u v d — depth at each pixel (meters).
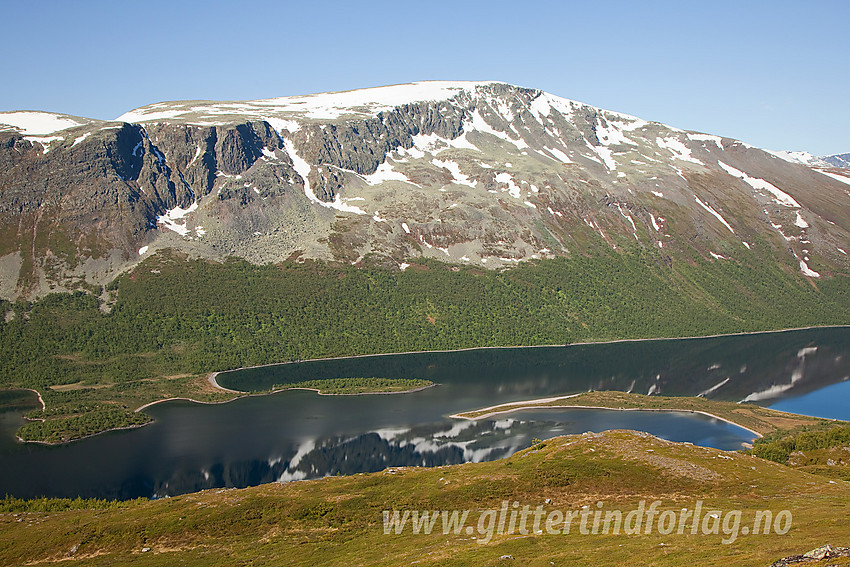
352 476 146.12
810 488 116.19
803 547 74.25
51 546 120.50
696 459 132.50
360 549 106.75
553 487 124.19
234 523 122.88
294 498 130.25
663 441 145.00
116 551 117.31
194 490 175.25
